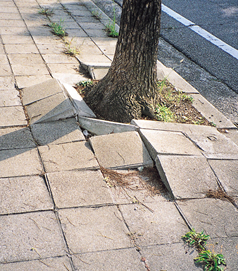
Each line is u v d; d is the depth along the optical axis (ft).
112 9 29.19
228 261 7.89
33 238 7.82
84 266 7.31
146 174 10.64
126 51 12.85
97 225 8.44
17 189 9.20
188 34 24.85
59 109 12.80
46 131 11.99
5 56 17.98
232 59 21.56
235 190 10.25
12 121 12.35
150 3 11.65
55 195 9.15
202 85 18.10
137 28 12.18
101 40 22.52
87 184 9.72
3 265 7.09
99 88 13.99
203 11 29.81
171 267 7.58
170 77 17.75
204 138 12.46
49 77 16.25
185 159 10.88
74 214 8.66
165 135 12.00
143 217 8.91
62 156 10.76
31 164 10.24
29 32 21.93
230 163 11.23
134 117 13.16
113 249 7.83
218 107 16.07
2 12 24.93
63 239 7.91
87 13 27.55
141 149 11.24
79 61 18.65
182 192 9.86
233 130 13.98
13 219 8.25
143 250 7.92
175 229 8.65
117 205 9.21
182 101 15.49
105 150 11.11
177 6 30.66
